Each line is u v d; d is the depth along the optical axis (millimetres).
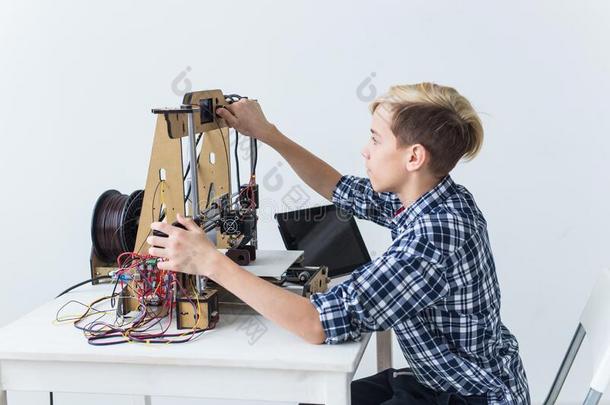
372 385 1827
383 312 1498
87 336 1615
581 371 2711
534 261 2666
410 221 1614
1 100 2744
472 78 2568
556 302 2682
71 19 2672
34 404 2887
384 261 1512
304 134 2672
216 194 1968
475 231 1564
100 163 2752
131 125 2715
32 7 2674
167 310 1720
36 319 1737
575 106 2549
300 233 2162
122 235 1884
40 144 2760
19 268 2855
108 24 2664
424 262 1492
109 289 1950
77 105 2725
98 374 1564
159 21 2648
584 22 2492
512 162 2611
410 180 1602
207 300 1627
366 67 2602
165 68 2672
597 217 2611
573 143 2574
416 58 2578
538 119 2570
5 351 1546
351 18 2578
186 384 1542
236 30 2625
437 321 1595
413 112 1529
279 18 2604
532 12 2508
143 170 2740
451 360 1603
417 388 1741
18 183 2797
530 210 2637
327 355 1484
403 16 2555
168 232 1569
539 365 2732
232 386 1525
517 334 2723
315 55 2611
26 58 2709
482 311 1603
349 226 2215
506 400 1615
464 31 2541
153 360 1507
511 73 2551
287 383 1503
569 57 2520
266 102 2660
